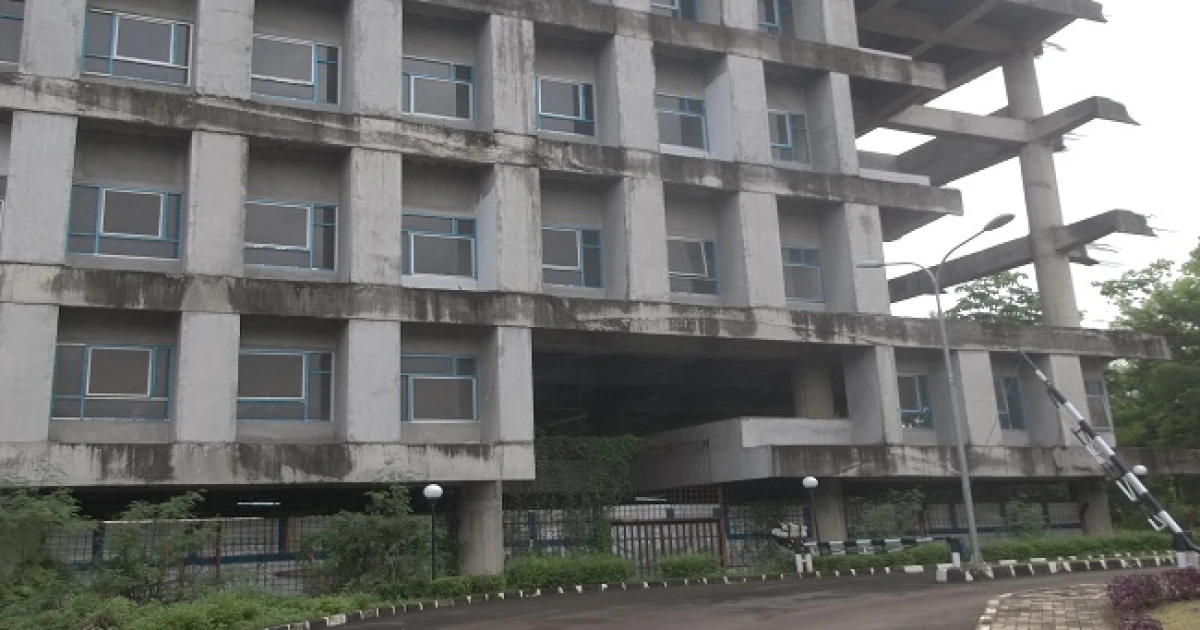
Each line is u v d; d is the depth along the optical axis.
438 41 28.34
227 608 16.30
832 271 32.22
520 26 27.98
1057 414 34.44
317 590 22.05
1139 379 43.84
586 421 37.00
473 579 22.89
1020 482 35.94
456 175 27.58
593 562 24.25
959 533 33.56
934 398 33.28
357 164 25.25
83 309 22.36
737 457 29.12
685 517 28.55
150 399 23.11
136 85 24.48
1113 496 40.28
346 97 26.33
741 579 25.41
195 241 23.30
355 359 24.12
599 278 29.03
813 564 26.83
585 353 30.20
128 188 24.08
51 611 16.56
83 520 19.70
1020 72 39.84
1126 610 14.04
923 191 33.22
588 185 29.30
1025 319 48.25
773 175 30.69
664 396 38.44
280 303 23.70
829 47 32.88
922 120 37.56
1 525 17.95
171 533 19.20
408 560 22.17
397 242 25.23
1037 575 24.11
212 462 22.23
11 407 20.98
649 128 29.20
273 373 24.44
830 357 32.81
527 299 26.22
